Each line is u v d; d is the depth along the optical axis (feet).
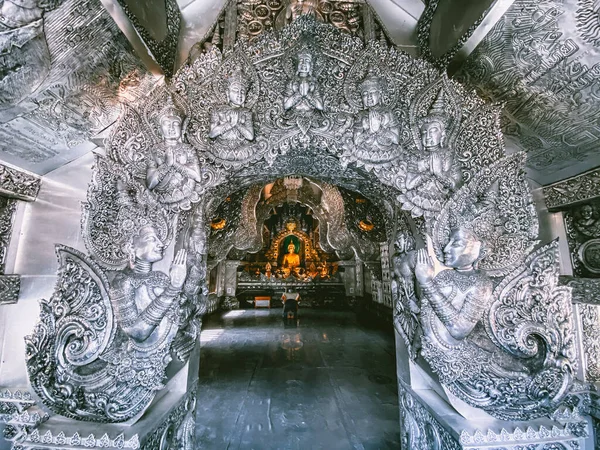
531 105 7.54
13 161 7.77
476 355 6.44
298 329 29.84
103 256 6.57
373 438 10.71
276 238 48.78
